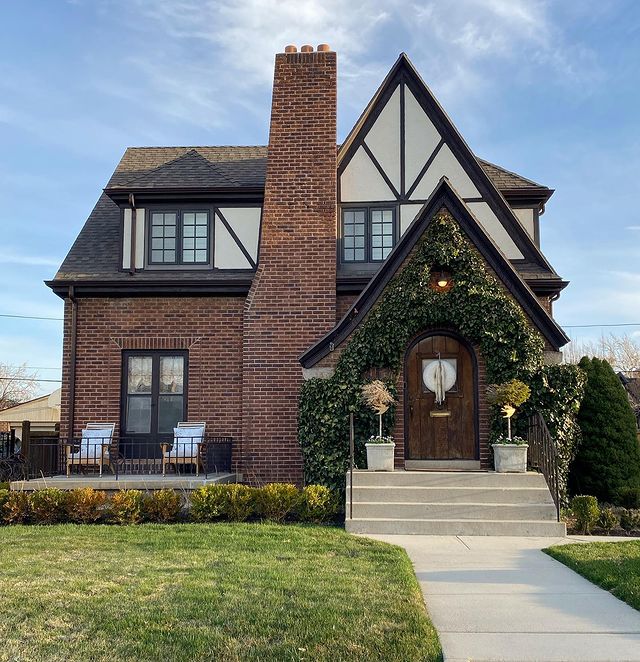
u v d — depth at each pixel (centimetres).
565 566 833
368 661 506
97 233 1694
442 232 1316
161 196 1590
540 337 1305
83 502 1124
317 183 1535
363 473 1190
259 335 1477
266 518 1141
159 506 1131
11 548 892
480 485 1162
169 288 1532
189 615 596
